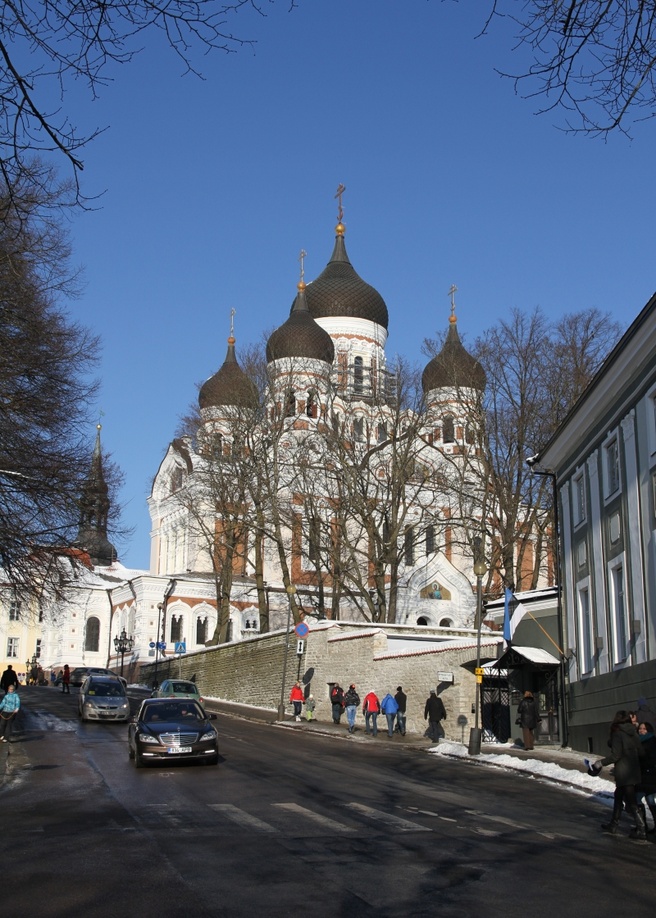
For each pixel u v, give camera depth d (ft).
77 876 38.78
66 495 96.17
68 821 52.75
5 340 87.30
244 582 256.32
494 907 34.40
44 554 97.30
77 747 97.71
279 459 198.29
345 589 180.04
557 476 114.83
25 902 34.55
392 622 175.52
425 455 225.97
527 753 98.02
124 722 130.52
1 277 72.08
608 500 95.45
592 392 95.50
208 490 217.15
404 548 179.32
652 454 83.61
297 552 183.42
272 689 167.32
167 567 283.38
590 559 100.53
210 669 197.16
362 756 94.02
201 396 213.05
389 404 182.39
